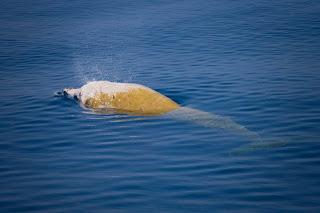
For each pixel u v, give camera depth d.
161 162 24.36
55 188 22.30
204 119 29.89
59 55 51.31
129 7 79.75
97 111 32.81
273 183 21.53
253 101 32.91
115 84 34.56
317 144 25.27
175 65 44.28
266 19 63.97
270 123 28.83
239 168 23.17
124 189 21.77
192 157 24.70
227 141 26.44
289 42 50.84
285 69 40.56
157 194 21.14
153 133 28.28
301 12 66.94
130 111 32.34
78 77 42.25
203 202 20.25
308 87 35.22
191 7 76.69
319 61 42.44
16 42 58.09
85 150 26.50
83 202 20.86
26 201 21.20
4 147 27.55
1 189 22.45
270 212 19.23
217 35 56.53
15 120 31.86
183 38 56.09
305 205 19.61
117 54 50.41
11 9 82.88
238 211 19.41
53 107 34.12
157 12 73.88
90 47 54.38
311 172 22.34
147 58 47.84
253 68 41.56
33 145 27.62
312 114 29.88
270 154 24.48
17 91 38.56
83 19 71.62
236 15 68.12
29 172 24.16
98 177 23.16
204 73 40.78
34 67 46.72
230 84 37.12
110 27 64.81
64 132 29.34
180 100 33.97
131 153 25.69
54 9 81.19
